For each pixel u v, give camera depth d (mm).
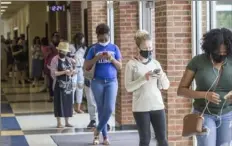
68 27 27656
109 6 19094
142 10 14984
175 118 11633
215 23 11188
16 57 34625
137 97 8867
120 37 15234
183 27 11594
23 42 35250
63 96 15148
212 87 7098
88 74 11836
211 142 7047
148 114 8836
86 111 18672
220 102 7062
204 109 7109
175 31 11578
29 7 36281
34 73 28672
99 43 11844
